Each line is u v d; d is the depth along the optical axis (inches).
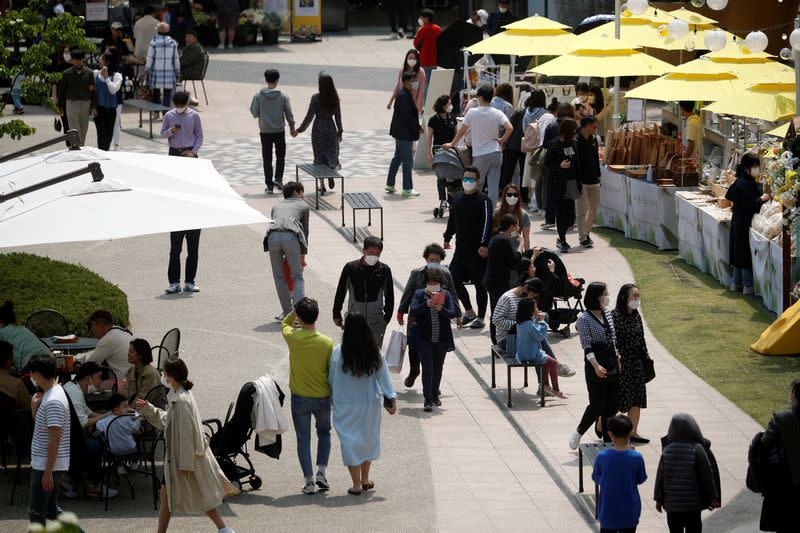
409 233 2317.9
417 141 2935.5
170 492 1131.3
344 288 1531.7
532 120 2410.2
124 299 1801.2
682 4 3371.1
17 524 1197.1
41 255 2219.5
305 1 4921.3
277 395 1288.1
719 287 1991.9
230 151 3088.1
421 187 2733.8
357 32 5260.8
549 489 1286.9
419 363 1577.3
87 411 1279.5
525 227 1760.6
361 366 1248.2
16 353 1424.7
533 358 1492.4
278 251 1792.6
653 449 1378.0
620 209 2325.3
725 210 2028.8
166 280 2074.3
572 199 2174.0
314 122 2596.0
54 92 2871.6
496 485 1296.8
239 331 1804.9
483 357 1702.8
